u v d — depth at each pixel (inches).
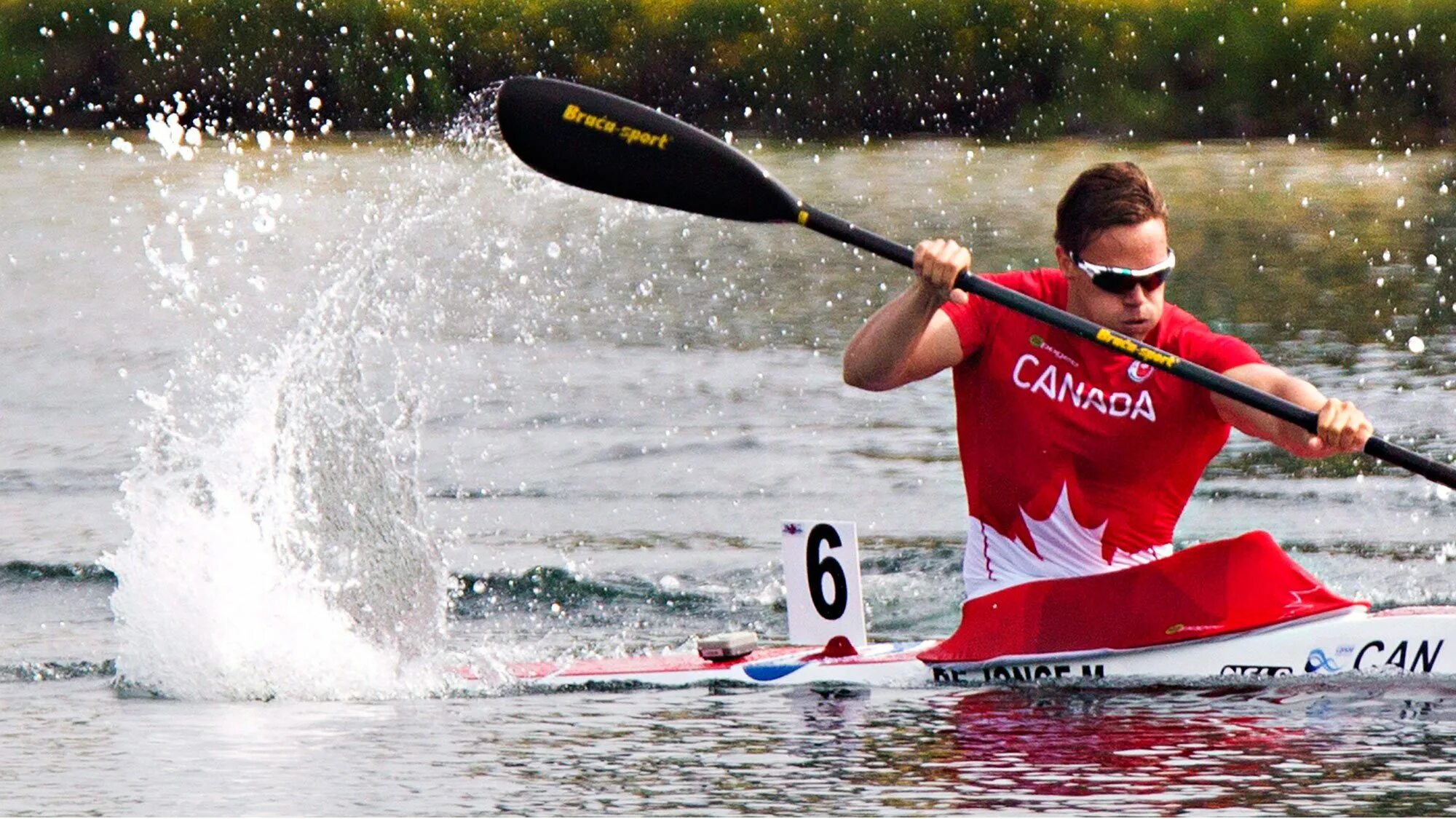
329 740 610.2
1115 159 2878.9
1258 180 2642.7
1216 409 665.6
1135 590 674.2
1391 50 3065.9
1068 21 3176.7
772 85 3235.7
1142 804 502.6
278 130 3161.9
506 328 1732.3
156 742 610.9
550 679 711.7
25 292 1900.8
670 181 739.4
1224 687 650.8
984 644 687.1
